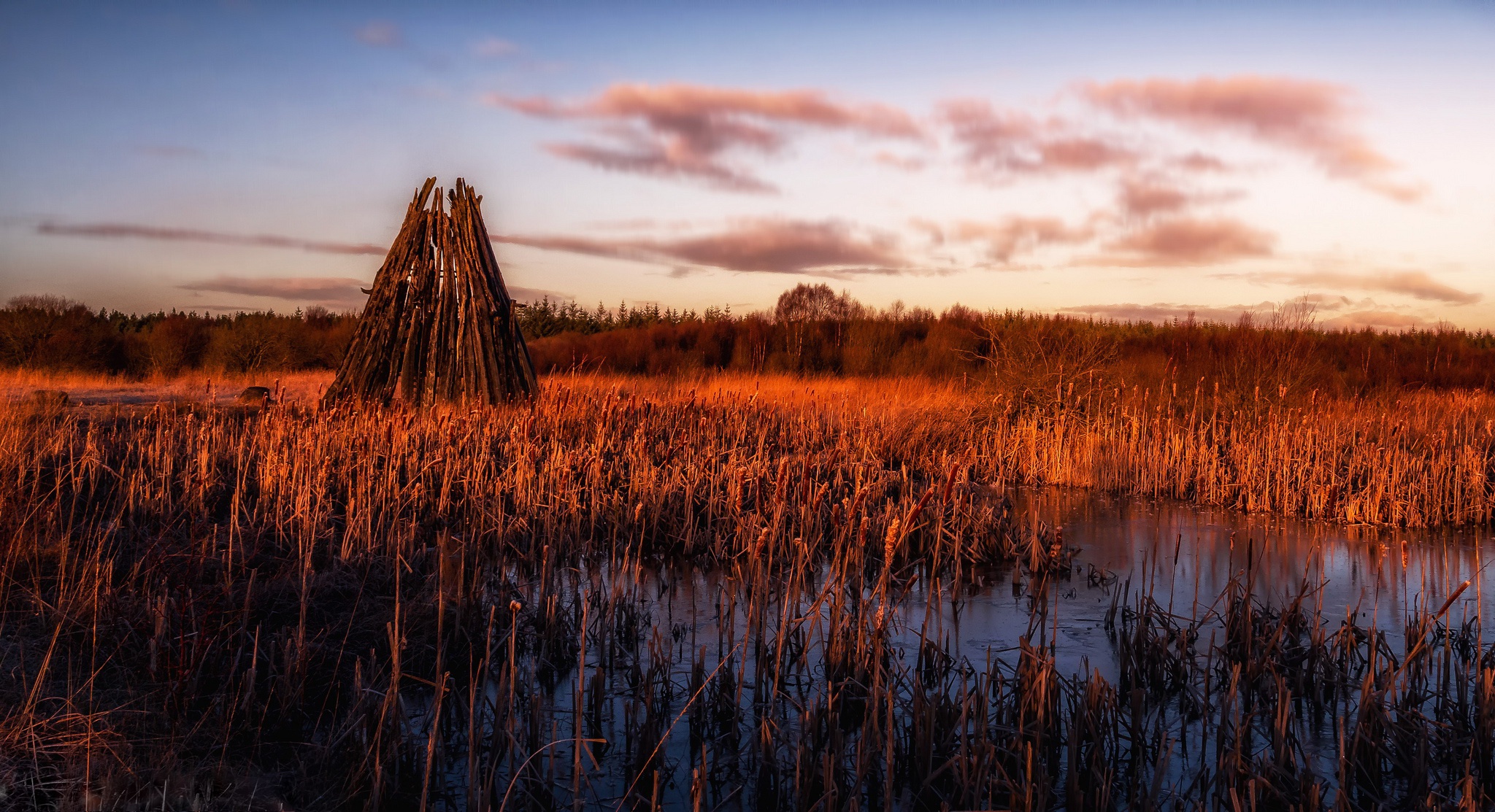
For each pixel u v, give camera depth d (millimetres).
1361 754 4211
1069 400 14664
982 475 12500
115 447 9484
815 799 4055
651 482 8945
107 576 5289
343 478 8711
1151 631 5727
